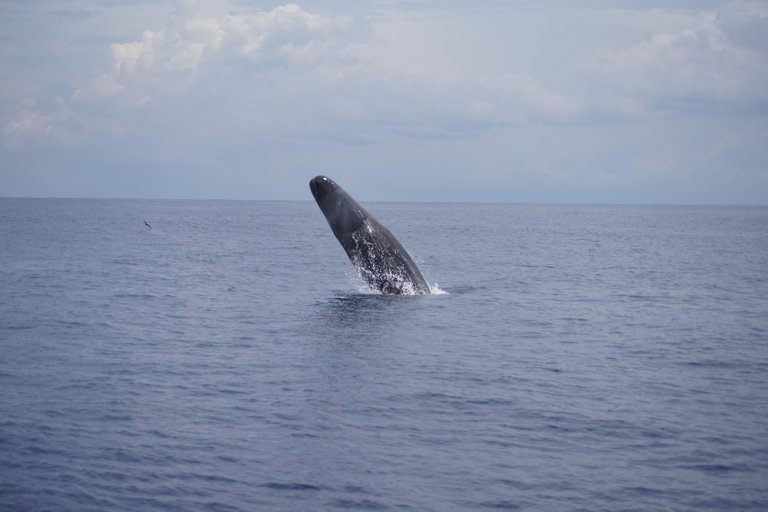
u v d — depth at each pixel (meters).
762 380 15.59
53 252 49.94
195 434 11.80
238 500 9.45
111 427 12.09
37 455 10.81
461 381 15.21
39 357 17.23
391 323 21.92
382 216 191.88
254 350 18.17
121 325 21.77
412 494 9.63
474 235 88.62
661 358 17.72
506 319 23.19
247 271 39.47
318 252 54.62
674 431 12.09
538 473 10.32
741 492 9.70
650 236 90.69
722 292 31.80
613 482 10.02
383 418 12.67
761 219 189.88
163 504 9.30
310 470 10.38
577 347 18.97
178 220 132.75
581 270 42.28
